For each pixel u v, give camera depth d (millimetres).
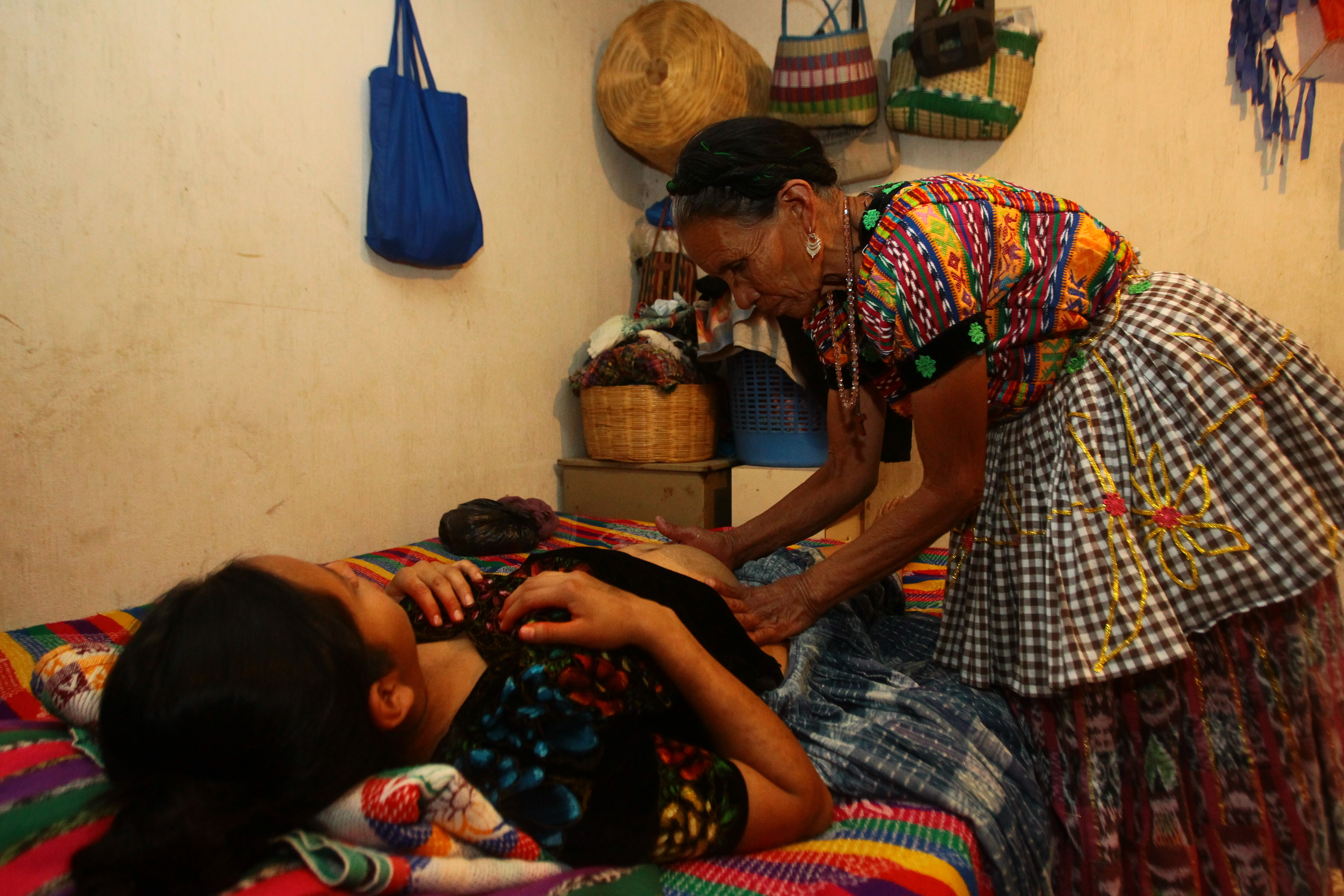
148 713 562
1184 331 983
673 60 2609
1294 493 904
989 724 1029
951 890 723
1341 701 983
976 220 987
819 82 2539
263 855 599
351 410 2018
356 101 1994
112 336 1535
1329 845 973
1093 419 1012
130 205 1550
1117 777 970
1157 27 2398
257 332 1791
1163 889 937
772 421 2432
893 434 1823
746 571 1429
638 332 2508
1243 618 957
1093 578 966
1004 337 1003
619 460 2543
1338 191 2293
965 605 1146
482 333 2404
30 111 1398
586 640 754
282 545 1874
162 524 1640
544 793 703
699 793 726
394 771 671
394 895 609
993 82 2377
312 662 605
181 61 1616
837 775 930
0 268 1376
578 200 2803
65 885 541
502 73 2430
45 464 1455
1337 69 2268
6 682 1167
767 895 706
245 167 1745
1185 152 2408
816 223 1054
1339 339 2328
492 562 1905
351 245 1997
